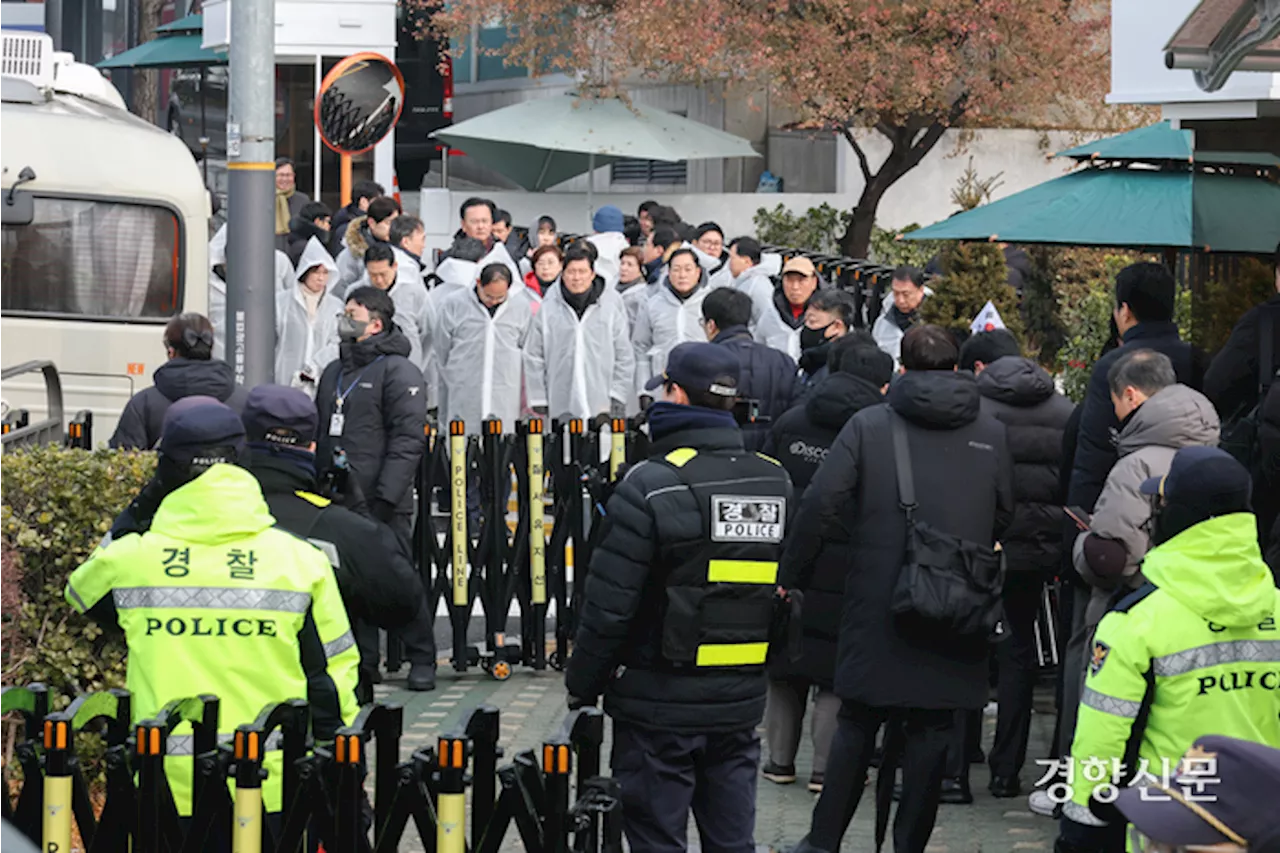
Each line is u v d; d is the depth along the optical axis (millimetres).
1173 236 14695
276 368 20141
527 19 34875
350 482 9578
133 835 6988
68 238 19812
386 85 25125
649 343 20719
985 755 12703
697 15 31859
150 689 7211
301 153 33719
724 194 37625
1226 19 10016
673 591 8352
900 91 32031
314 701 7305
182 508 7266
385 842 6910
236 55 15586
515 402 19922
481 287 19672
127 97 46438
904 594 9273
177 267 20125
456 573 14922
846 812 9758
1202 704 6934
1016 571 11578
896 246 35531
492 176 42375
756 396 13820
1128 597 7109
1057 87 32469
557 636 15227
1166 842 3822
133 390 19953
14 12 49438
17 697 7312
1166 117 12648
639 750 8539
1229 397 10430
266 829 7082
